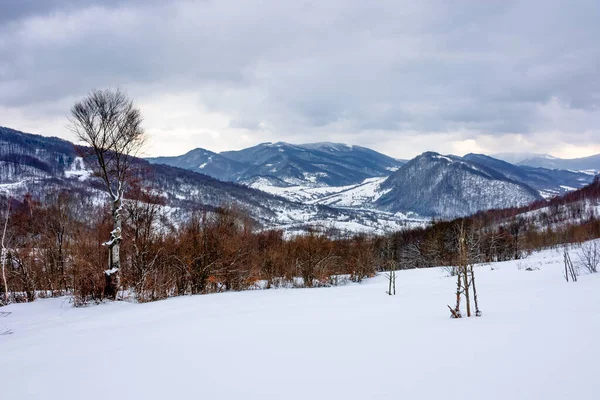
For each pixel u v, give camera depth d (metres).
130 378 6.00
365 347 7.02
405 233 82.06
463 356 5.89
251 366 6.25
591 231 61.38
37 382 6.12
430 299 16.00
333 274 34.84
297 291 23.94
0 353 9.06
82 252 22.86
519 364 5.29
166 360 6.97
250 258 29.80
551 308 10.16
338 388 4.98
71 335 10.89
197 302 17.98
